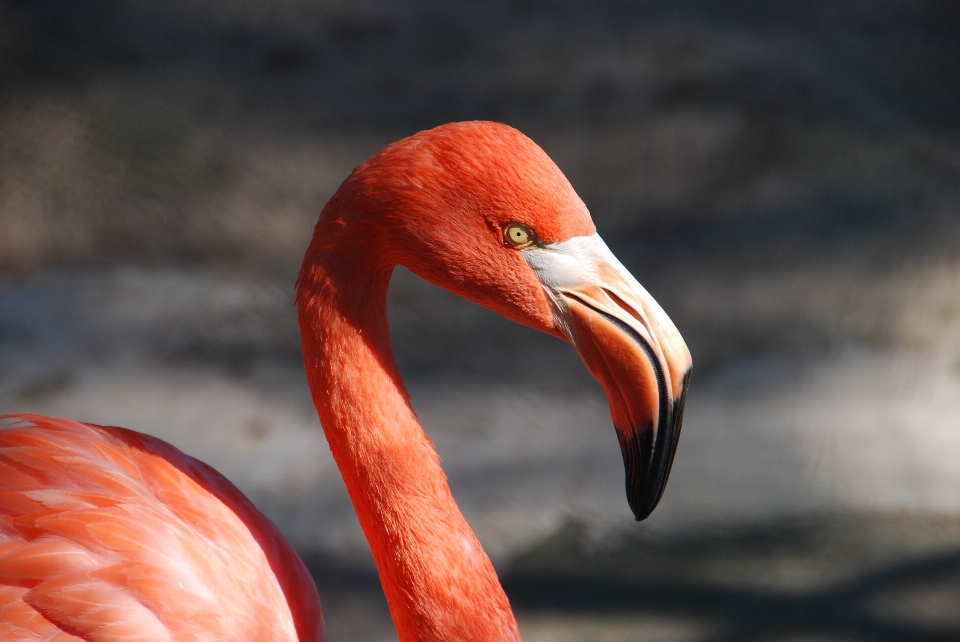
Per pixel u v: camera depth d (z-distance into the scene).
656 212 9.16
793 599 5.71
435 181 3.10
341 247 3.22
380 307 3.36
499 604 3.43
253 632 3.42
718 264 8.55
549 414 7.30
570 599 5.73
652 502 3.29
